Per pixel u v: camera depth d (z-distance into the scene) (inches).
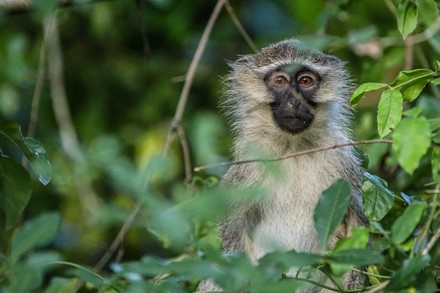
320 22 541.0
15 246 277.6
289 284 256.4
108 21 677.3
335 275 305.6
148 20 691.4
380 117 336.8
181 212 254.1
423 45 543.2
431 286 295.6
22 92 645.3
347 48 561.3
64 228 590.2
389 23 542.9
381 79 527.8
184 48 695.7
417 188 445.4
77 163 538.3
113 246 464.8
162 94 660.1
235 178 473.1
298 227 466.0
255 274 255.0
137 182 251.0
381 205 364.8
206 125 257.9
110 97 677.9
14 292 278.7
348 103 520.7
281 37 668.7
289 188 465.7
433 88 491.8
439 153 321.4
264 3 698.2
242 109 516.7
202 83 669.9
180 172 605.9
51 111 644.7
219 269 257.0
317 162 471.8
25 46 651.5
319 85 499.2
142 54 697.6
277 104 497.0
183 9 694.5
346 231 444.8
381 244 362.3
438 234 309.4
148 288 274.5
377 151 458.0
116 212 267.9
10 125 347.3
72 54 689.6
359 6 543.8
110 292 326.3
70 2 526.3
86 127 663.1
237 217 463.2
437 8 424.2
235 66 537.3
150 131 632.4
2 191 355.3
